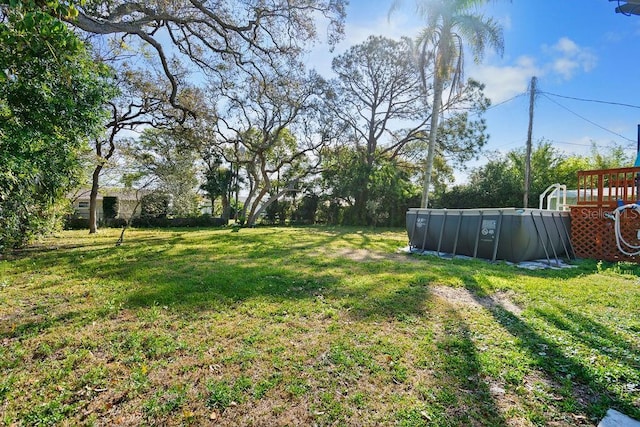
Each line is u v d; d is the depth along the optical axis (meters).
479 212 6.88
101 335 2.72
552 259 6.86
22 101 4.46
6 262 6.03
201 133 13.66
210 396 1.90
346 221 19.30
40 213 7.81
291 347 2.52
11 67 3.59
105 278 4.74
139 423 1.68
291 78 12.48
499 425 1.67
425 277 4.75
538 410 1.79
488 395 1.92
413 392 1.95
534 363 2.27
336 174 19.02
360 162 18.19
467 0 8.91
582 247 7.14
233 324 2.98
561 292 4.04
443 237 7.58
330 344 2.57
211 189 20.73
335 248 8.38
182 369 2.19
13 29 2.54
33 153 5.18
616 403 1.85
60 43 2.46
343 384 2.03
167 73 8.29
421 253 7.55
